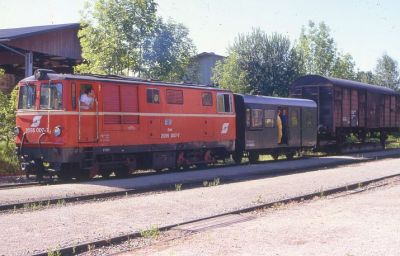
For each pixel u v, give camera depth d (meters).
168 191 13.38
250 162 22.80
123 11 23.22
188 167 19.86
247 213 10.20
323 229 8.38
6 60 30.30
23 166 14.93
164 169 19.55
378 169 18.67
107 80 15.42
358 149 30.48
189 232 8.38
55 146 14.21
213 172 17.58
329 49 46.88
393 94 36.22
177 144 18.09
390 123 35.62
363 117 31.58
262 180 15.12
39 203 10.80
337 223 8.90
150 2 23.61
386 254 6.73
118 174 16.80
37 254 6.74
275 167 19.58
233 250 7.03
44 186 13.35
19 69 33.12
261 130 22.70
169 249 7.17
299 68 45.03
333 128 27.91
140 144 16.53
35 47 28.14
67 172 14.86
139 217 9.44
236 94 22.00
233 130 21.03
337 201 11.65
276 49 44.00
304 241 7.53
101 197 12.09
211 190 12.94
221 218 9.62
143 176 16.52
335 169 18.58
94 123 14.95
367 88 32.25
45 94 14.57
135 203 10.89
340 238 7.70
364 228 8.44
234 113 21.12
